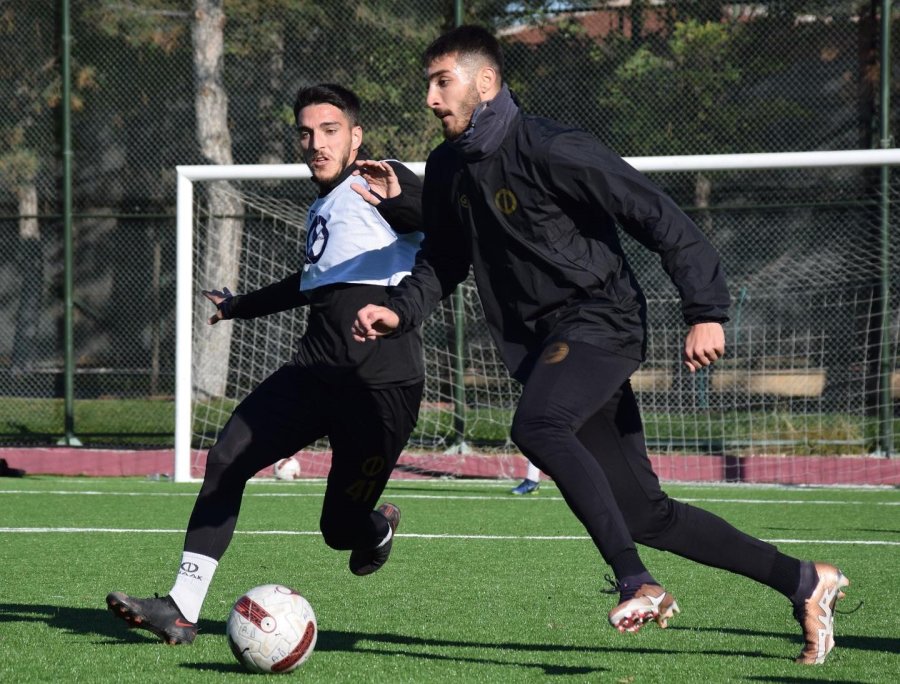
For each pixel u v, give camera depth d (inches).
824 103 1338.6
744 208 1331.2
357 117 471.8
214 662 408.2
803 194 1325.0
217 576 624.1
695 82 1369.3
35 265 1525.6
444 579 617.0
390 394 451.8
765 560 394.6
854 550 735.7
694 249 348.2
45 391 1545.3
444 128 376.8
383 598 558.9
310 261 458.9
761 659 418.6
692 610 527.2
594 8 1398.9
